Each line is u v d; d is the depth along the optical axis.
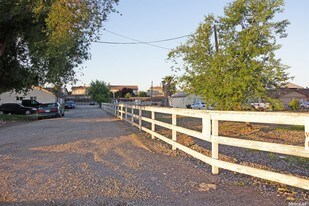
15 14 22.05
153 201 5.13
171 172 7.01
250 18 17.48
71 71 29.39
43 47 22.77
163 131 15.04
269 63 16.94
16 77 29.14
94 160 8.27
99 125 19.44
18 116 32.28
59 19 17.36
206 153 9.20
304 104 61.84
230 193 5.50
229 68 17.17
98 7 18.47
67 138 12.83
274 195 5.36
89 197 5.34
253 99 17.39
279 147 5.36
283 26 17.16
